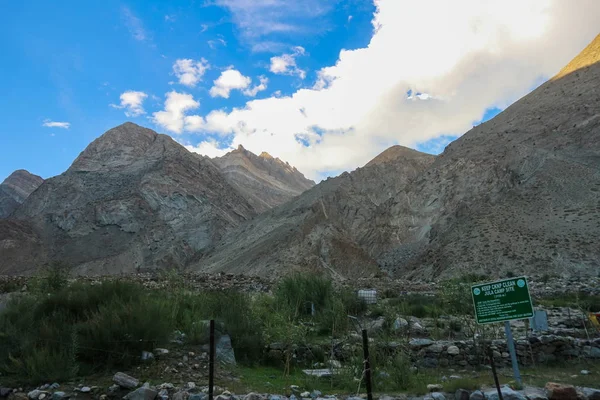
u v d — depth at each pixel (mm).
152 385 8641
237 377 9859
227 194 160875
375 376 9805
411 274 58531
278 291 18906
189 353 10328
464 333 13945
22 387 8422
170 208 139750
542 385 9023
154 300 12602
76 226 129750
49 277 18062
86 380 8766
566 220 53094
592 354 12055
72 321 10836
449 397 8422
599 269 43125
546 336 12422
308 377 10094
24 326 10180
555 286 30172
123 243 121938
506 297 9117
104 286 12469
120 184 152125
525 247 50406
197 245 127188
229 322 12125
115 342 9484
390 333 13789
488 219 59906
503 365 11930
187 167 161000
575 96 80250
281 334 11875
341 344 12648
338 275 64438
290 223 95250
